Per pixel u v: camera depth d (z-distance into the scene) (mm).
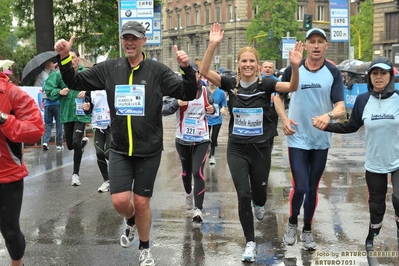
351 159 12148
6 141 4266
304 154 5609
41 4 17516
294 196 5602
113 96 4898
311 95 5543
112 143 4941
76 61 8336
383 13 54094
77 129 9070
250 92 5527
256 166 5637
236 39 75375
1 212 4371
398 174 5027
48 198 8227
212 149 11656
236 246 5852
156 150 4926
